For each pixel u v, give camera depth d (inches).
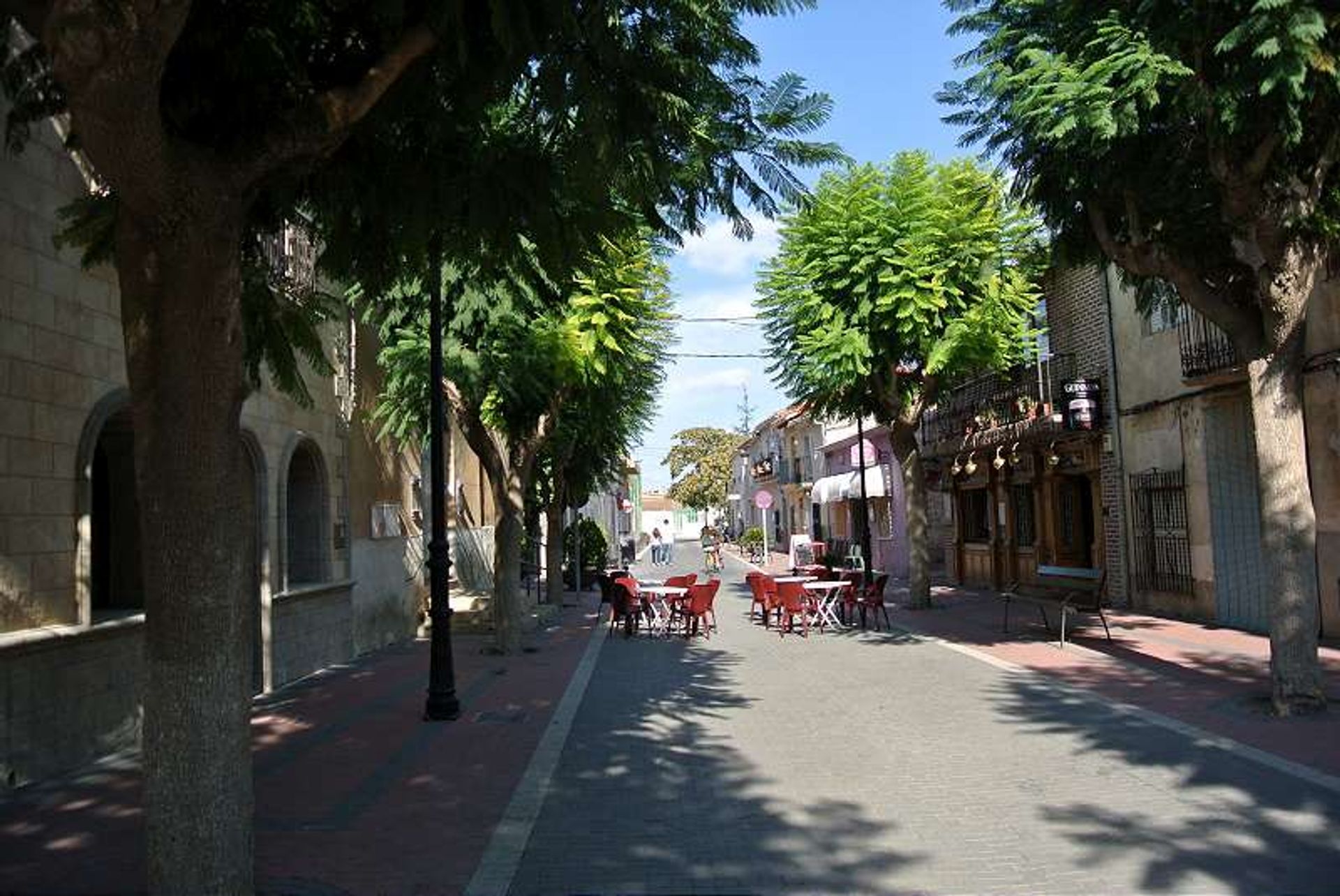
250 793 188.1
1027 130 364.2
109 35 155.3
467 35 209.6
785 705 414.3
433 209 256.7
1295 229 343.6
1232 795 259.9
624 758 325.1
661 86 224.5
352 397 620.1
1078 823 242.7
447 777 302.4
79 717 329.7
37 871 222.1
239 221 189.0
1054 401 793.6
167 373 181.0
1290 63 278.5
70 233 253.3
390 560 696.4
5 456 300.5
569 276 279.4
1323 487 513.0
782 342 762.8
